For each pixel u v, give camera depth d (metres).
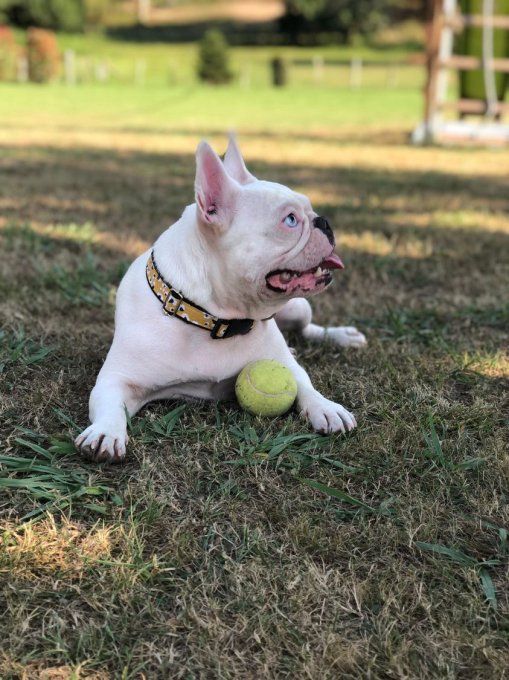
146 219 2.28
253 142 4.37
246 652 0.74
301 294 0.98
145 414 1.07
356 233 2.19
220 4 20.95
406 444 1.03
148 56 12.66
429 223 2.35
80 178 2.99
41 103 7.11
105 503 0.91
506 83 4.73
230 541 0.86
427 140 4.52
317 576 0.81
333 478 0.96
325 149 4.14
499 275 1.80
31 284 1.60
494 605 0.79
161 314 1.02
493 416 1.12
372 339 1.39
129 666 0.72
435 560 0.84
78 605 0.78
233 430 1.04
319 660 0.73
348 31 15.16
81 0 14.51
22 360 1.21
